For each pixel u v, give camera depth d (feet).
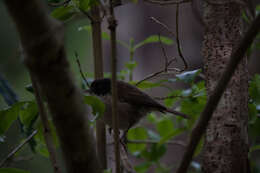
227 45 19.52
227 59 19.36
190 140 13.16
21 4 9.22
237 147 18.83
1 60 43.27
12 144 42.01
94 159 12.12
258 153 36.19
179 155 44.68
